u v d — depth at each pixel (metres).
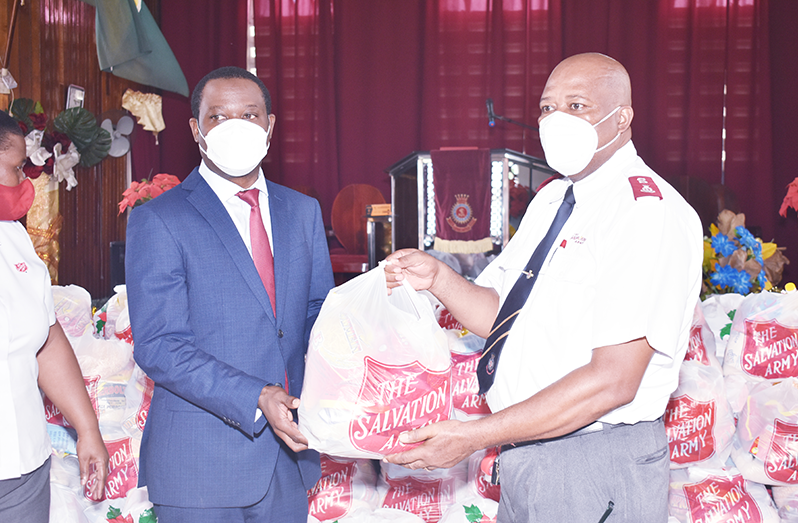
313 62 6.97
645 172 1.15
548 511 1.12
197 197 1.31
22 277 1.14
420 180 4.68
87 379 1.86
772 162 6.71
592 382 0.99
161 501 1.26
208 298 1.26
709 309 2.28
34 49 5.20
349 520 1.77
